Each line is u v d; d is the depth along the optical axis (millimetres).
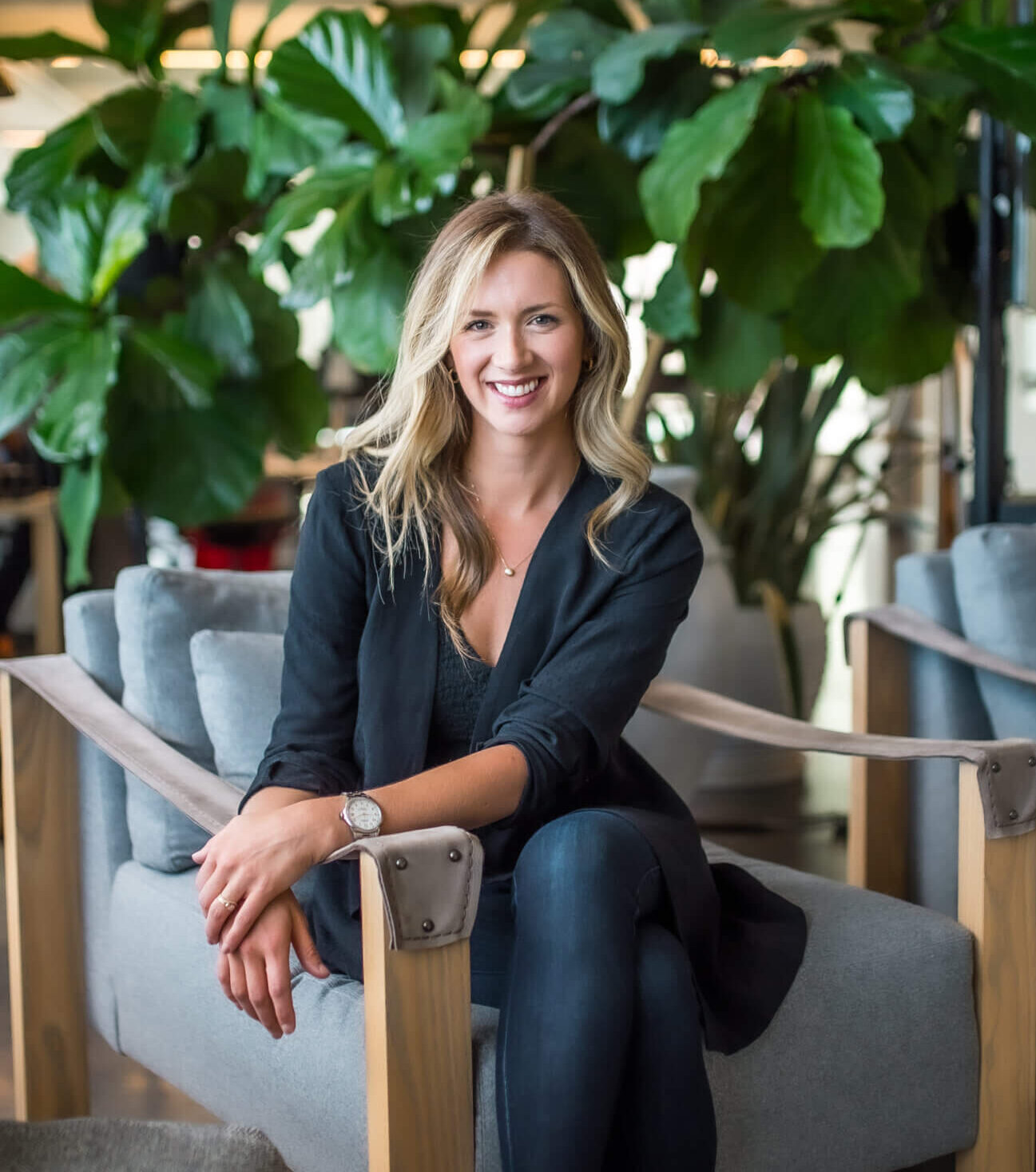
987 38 2496
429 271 1491
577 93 2877
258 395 3021
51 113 7484
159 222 3064
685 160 2361
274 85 2764
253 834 1279
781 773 3795
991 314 2803
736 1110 1394
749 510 3621
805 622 3629
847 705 4754
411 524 1526
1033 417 5152
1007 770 1564
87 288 2869
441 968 1204
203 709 1804
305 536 1548
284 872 1265
